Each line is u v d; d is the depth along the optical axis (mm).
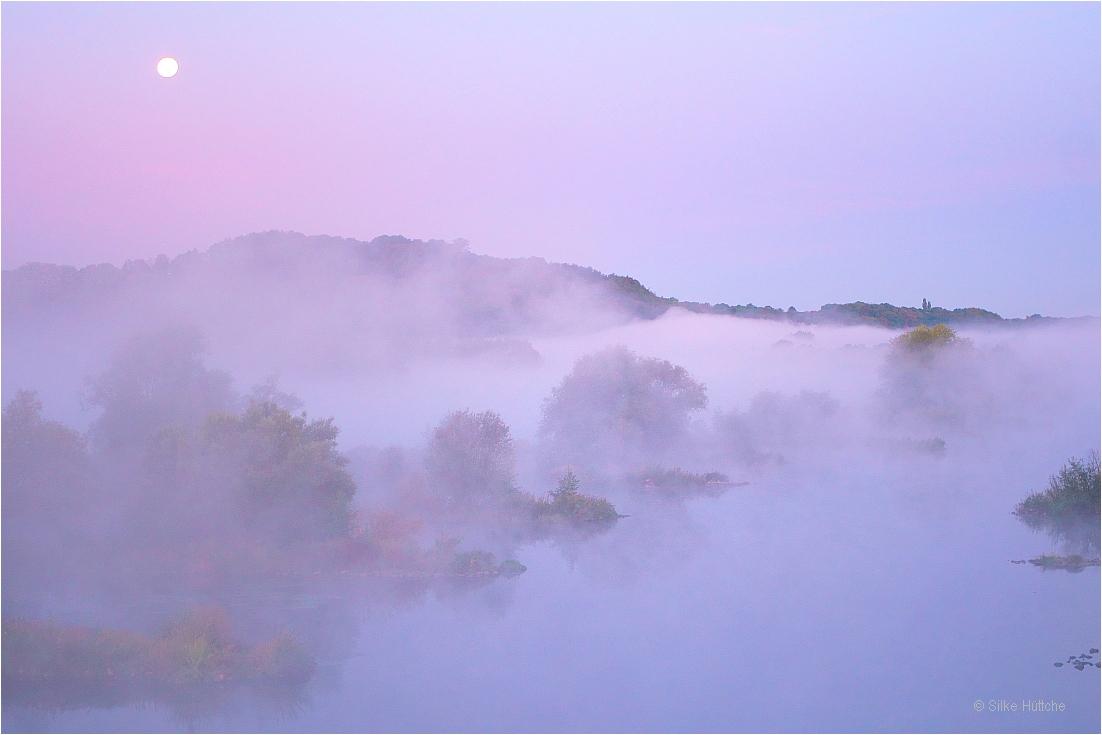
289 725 19766
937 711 19797
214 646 22984
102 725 19734
